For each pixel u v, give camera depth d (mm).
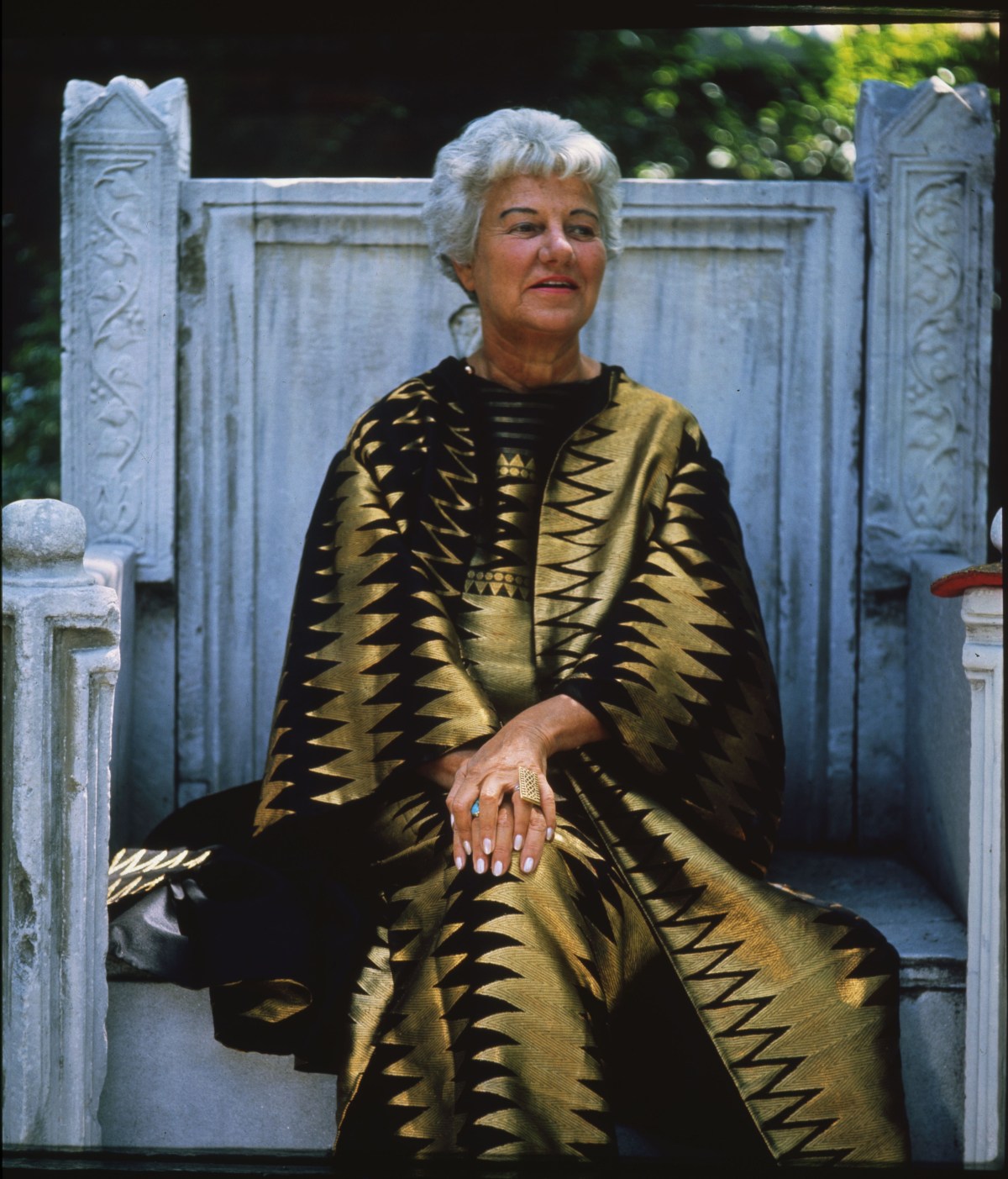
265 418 3113
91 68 5727
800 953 2199
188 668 3096
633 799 2309
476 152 2604
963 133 3016
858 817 3098
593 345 3139
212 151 5668
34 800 2117
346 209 3078
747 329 3121
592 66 5637
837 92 5484
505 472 2613
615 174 2654
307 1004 2232
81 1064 2201
